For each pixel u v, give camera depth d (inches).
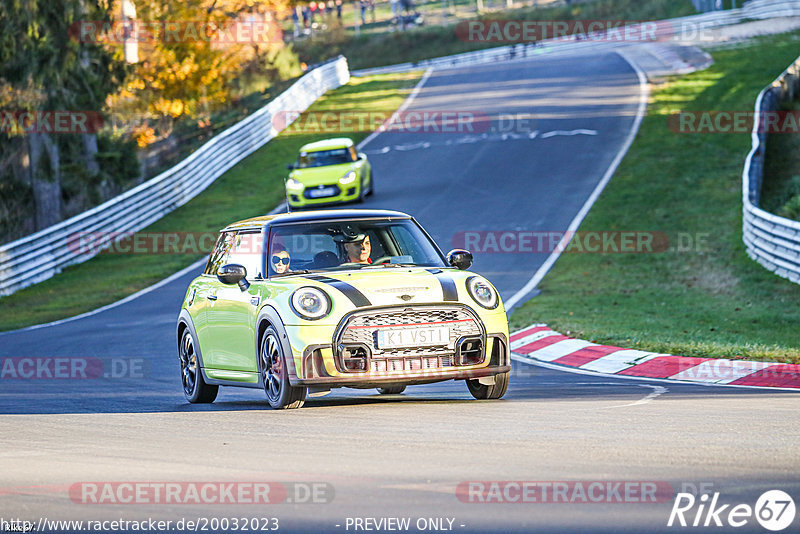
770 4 7313.0
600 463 723.4
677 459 733.3
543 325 2026.3
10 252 3262.8
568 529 563.8
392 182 4288.9
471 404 1087.0
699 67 5920.3
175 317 2508.6
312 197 3767.2
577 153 4414.4
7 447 908.6
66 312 2832.2
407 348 1056.2
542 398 1146.0
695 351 1581.0
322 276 1122.0
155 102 6048.2
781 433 839.7
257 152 5423.2
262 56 7175.2
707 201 3491.6
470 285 1110.4
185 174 4527.6
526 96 5994.1
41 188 4347.9
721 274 2657.5
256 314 1135.0
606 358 1614.2
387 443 834.2
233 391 1481.3
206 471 746.2
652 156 4210.1
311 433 905.5
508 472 701.3
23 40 4003.4
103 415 1135.0
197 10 6230.3
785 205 3016.7
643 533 553.9
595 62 6894.7
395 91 6884.8
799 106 4564.5
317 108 6476.4
